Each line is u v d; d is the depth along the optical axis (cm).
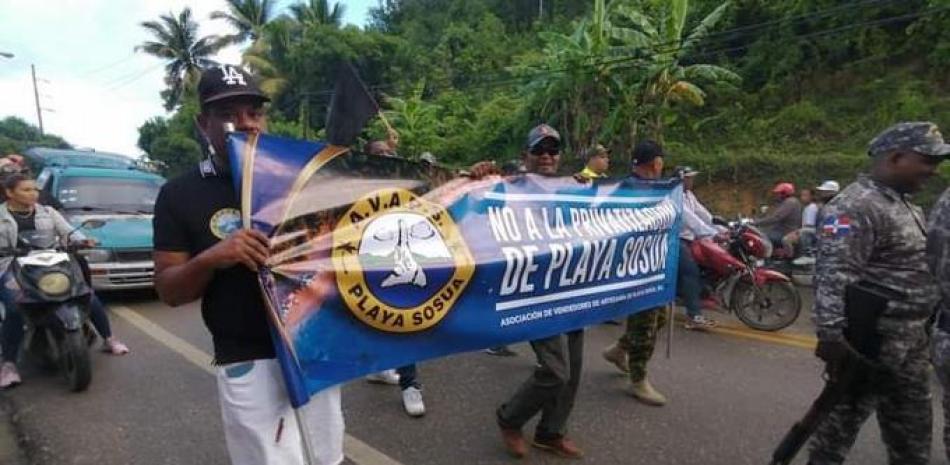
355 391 451
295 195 215
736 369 505
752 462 343
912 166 252
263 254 191
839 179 1561
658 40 1597
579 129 1731
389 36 3538
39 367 509
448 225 273
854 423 274
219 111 209
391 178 252
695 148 1934
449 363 520
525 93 1928
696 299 641
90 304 498
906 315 257
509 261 287
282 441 210
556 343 322
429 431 383
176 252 201
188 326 638
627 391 451
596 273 339
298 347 211
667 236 396
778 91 2111
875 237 254
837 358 254
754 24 2227
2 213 472
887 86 1861
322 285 219
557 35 1750
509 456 350
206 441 368
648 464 341
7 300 459
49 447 361
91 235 721
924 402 265
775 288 651
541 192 321
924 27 1855
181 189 204
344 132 254
